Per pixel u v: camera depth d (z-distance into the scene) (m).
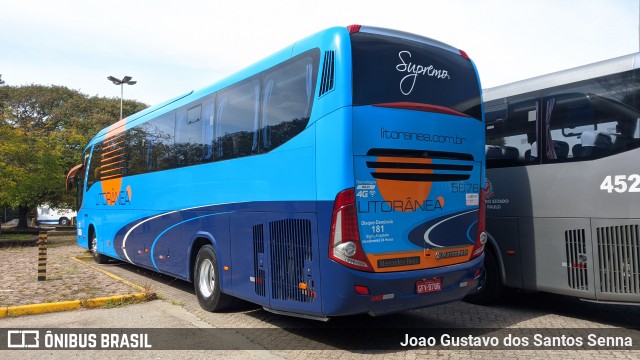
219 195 7.20
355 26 5.46
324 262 5.16
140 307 7.58
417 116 5.64
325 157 5.21
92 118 42.59
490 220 7.77
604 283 6.35
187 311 7.45
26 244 20.11
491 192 7.80
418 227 5.55
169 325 6.56
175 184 8.66
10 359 5.27
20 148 22.70
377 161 5.26
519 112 7.50
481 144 6.34
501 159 7.69
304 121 5.58
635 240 6.07
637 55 6.23
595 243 6.45
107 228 12.34
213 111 7.59
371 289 5.12
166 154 9.13
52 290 8.41
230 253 6.86
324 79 5.36
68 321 6.74
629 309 7.61
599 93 6.54
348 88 5.16
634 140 6.14
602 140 6.45
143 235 10.09
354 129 5.12
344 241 5.01
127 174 11.07
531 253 7.20
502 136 7.72
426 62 5.89
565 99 6.92
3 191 22.00
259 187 6.27
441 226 5.78
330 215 5.11
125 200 11.09
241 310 7.48
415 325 6.65
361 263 5.06
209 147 7.57
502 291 7.66
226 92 7.29
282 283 5.79
